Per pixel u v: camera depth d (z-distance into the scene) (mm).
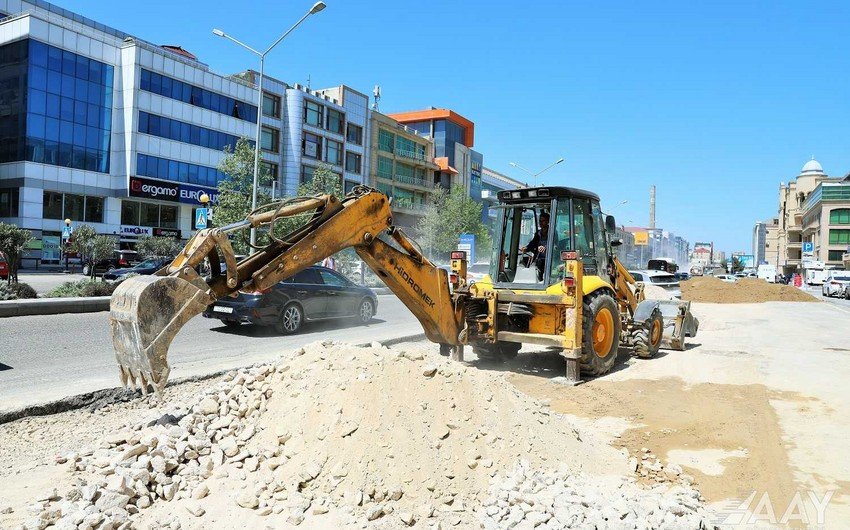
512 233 9531
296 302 12617
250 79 50875
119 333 4668
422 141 72500
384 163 65375
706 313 20781
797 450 5398
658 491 4348
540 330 8750
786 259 104188
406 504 3809
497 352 9680
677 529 3537
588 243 9500
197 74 45469
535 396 7445
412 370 4816
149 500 3766
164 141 43500
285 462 4102
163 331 4508
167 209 45406
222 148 47812
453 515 3754
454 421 4480
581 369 8586
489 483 4125
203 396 5066
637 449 5402
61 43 38500
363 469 3957
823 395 7488
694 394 7547
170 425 4598
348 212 6414
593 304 8539
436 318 7934
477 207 58125
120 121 41844
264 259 5734
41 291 19844
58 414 6133
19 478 4129
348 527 3521
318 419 4328
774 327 16047
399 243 7375
